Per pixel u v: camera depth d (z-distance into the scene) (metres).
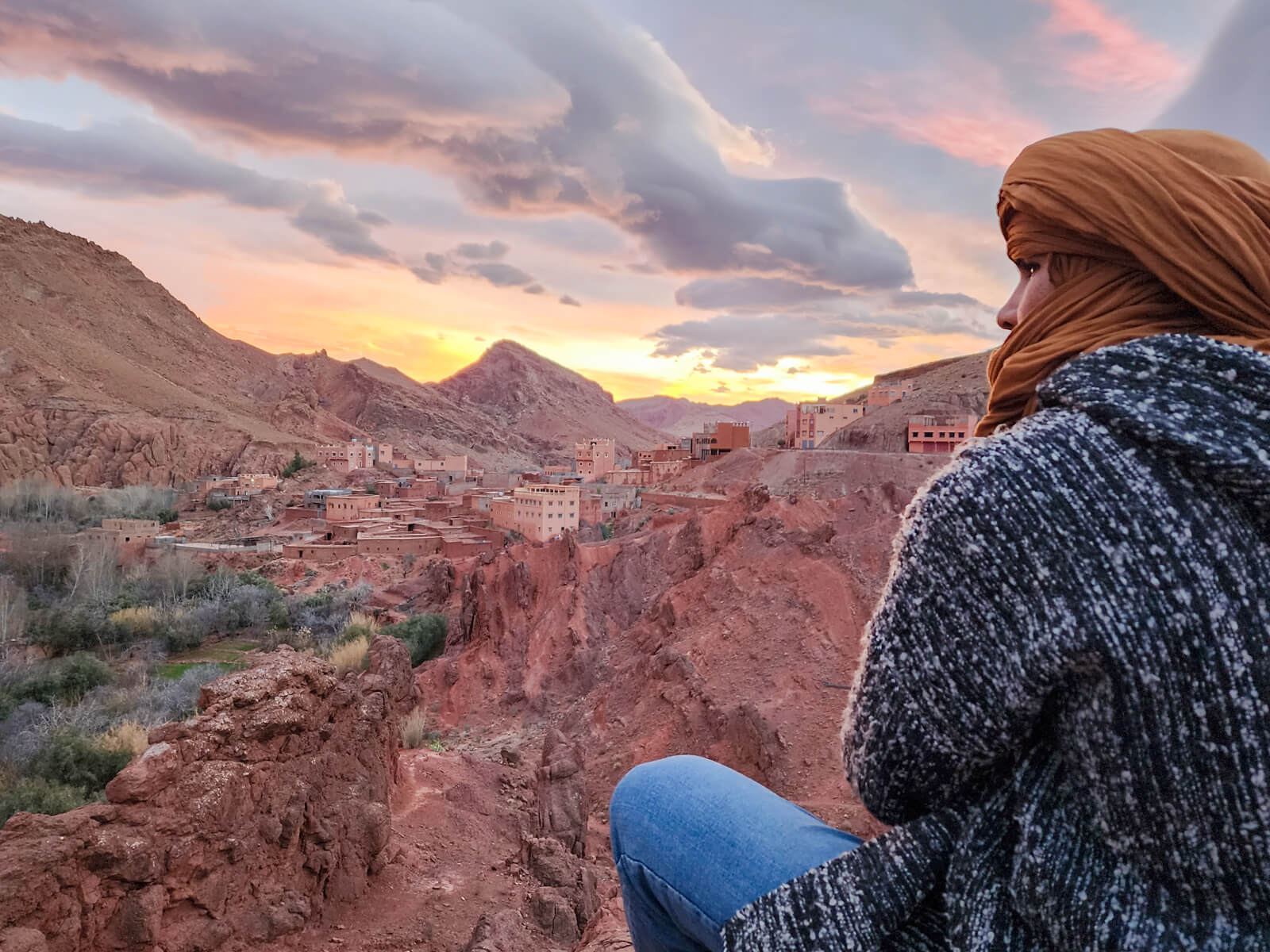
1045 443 1.18
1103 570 1.04
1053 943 1.08
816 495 64.88
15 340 176.50
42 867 6.64
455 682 36.06
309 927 8.94
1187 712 0.98
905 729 1.23
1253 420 1.07
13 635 50.53
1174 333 1.29
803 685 20.86
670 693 23.62
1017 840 1.18
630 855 1.68
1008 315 1.70
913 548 1.27
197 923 7.74
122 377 183.88
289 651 10.46
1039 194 1.44
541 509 67.50
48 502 103.75
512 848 13.01
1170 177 1.31
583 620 36.38
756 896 1.43
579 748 23.70
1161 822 1.01
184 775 8.01
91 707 36.66
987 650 1.13
